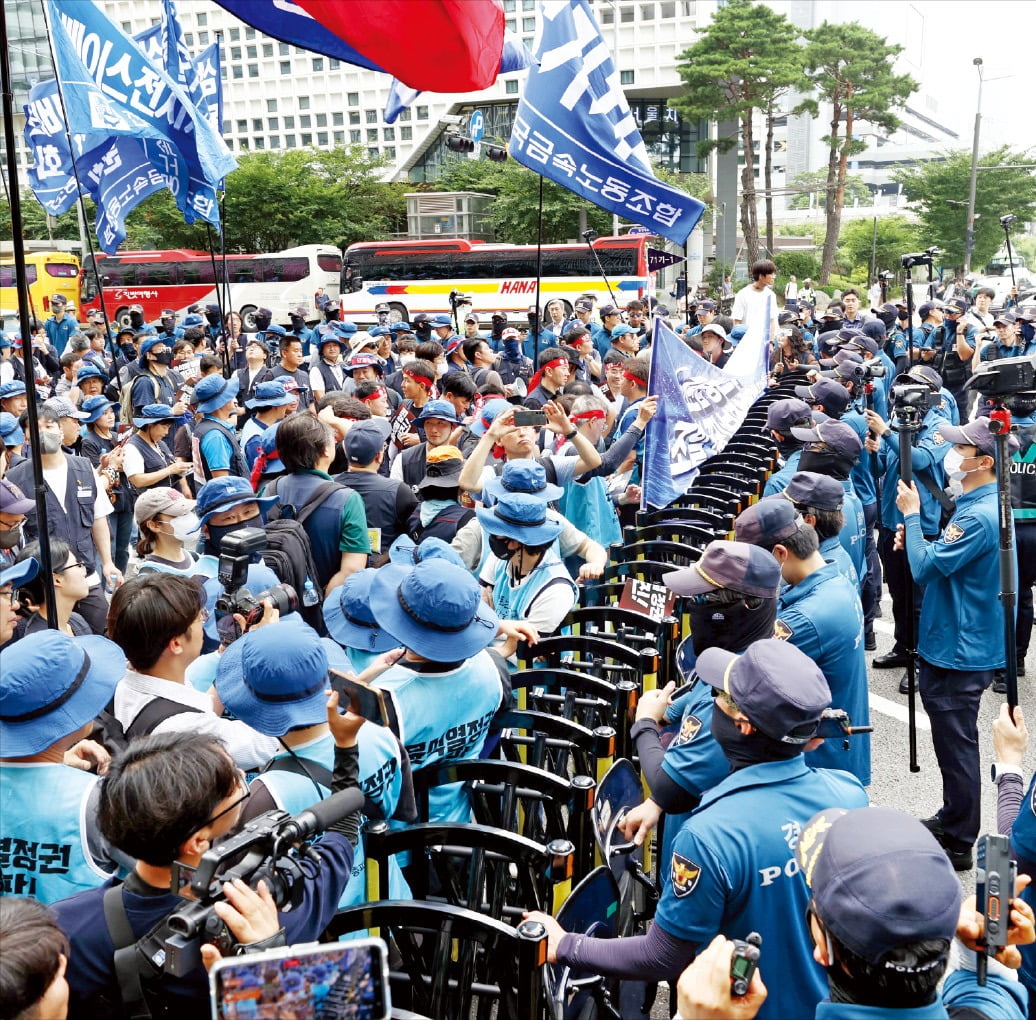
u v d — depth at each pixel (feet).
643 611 14.32
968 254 115.55
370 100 222.07
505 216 142.00
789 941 7.06
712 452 21.65
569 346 37.01
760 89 140.56
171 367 40.37
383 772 8.61
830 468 16.03
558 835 10.13
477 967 8.93
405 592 9.73
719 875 6.93
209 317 59.82
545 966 7.59
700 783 8.53
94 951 6.16
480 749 10.65
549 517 14.47
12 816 7.75
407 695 9.58
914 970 5.00
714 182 193.57
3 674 7.72
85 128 20.62
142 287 104.47
